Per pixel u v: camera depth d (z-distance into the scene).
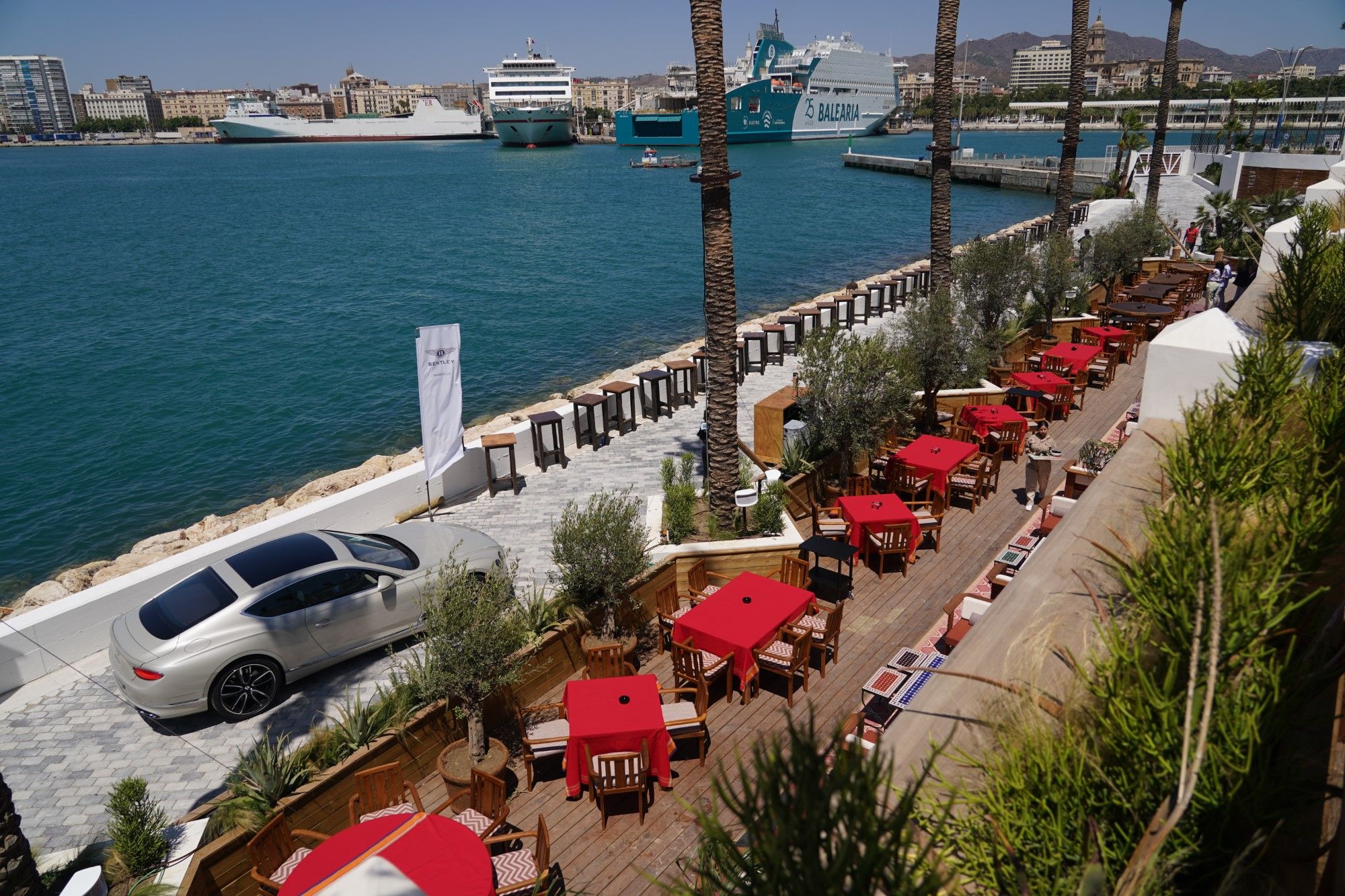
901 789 2.17
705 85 10.53
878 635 10.05
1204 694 2.10
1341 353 4.41
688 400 18.70
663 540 11.40
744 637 8.59
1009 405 16.72
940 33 17.19
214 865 6.32
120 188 121.88
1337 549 2.98
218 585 8.93
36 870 5.86
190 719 8.73
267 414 25.95
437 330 12.62
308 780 7.23
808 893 1.64
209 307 41.94
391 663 9.62
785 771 1.75
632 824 7.42
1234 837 2.09
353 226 74.81
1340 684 2.21
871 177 108.69
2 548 18.42
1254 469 3.27
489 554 10.66
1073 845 2.03
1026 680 2.60
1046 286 20.69
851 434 12.67
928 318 15.13
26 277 51.44
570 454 15.99
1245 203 30.31
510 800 7.75
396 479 13.18
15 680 9.27
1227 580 2.24
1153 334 21.50
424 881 5.42
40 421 25.77
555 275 48.66
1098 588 3.27
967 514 13.12
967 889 2.07
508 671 7.93
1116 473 4.64
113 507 20.16
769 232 62.75
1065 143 25.38
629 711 7.60
